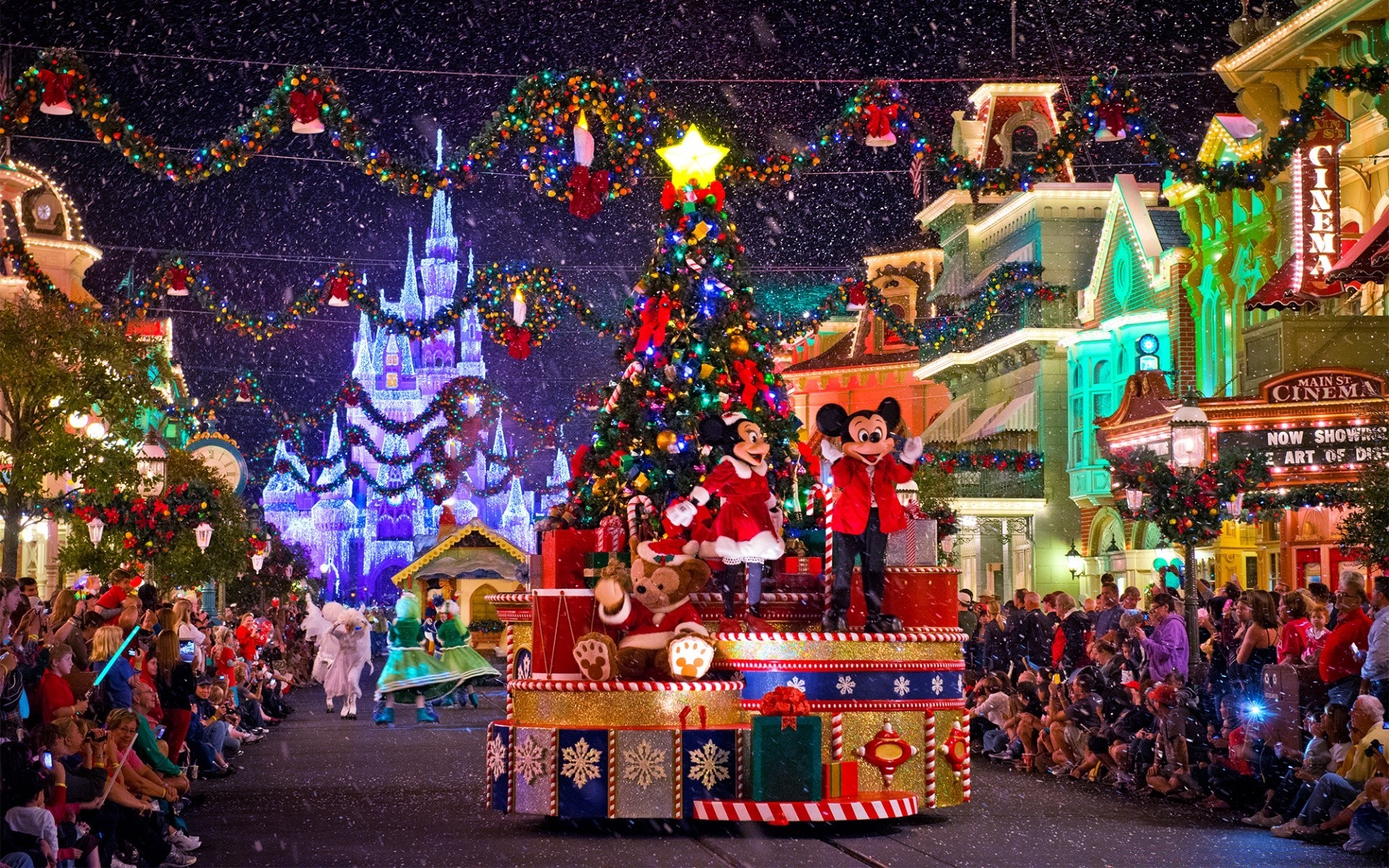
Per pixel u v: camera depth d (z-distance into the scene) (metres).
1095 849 11.93
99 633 16.06
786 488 15.38
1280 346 28.77
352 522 141.38
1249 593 15.32
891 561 14.30
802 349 69.00
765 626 14.12
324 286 25.66
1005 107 56.38
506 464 44.62
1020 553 48.88
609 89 15.98
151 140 15.80
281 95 15.87
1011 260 52.53
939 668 14.00
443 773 18.48
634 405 14.86
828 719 13.56
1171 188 39.66
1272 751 13.73
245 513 44.12
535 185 16.42
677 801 13.07
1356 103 31.34
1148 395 33.66
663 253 15.14
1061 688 17.97
